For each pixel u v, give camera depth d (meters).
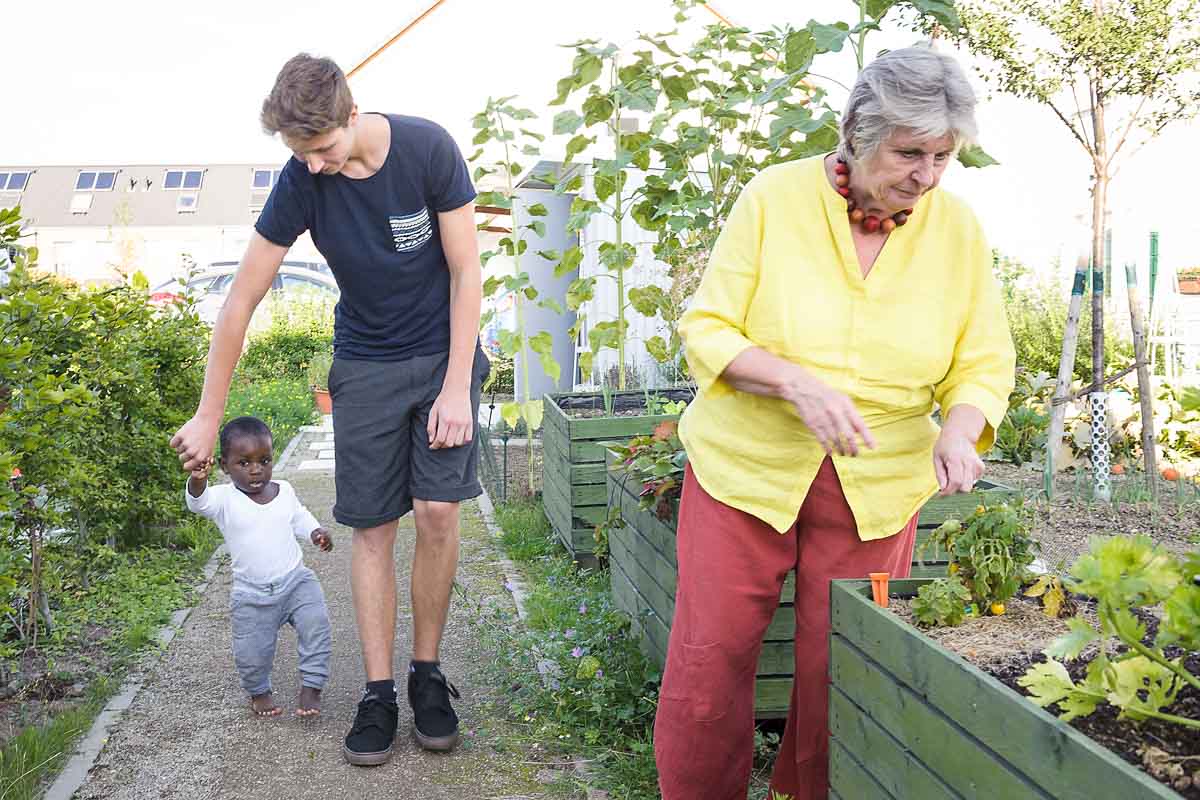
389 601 3.46
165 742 3.51
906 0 3.79
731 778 2.55
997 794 1.52
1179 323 8.04
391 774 3.26
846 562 2.38
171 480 5.73
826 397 2.08
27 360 3.77
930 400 2.37
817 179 2.27
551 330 10.90
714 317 2.31
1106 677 1.52
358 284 3.24
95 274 31.31
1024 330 8.66
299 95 2.84
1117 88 6.32
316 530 3.85
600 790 3.11
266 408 11.40
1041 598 2.17
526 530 6.23
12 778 3.07
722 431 2.39
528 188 10.58
